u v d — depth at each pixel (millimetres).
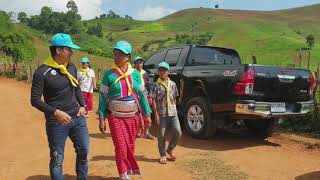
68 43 5105
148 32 180875
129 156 5992
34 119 11375
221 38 137000
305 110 8781
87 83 11031
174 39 146875
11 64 28188
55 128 5152
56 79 5094
